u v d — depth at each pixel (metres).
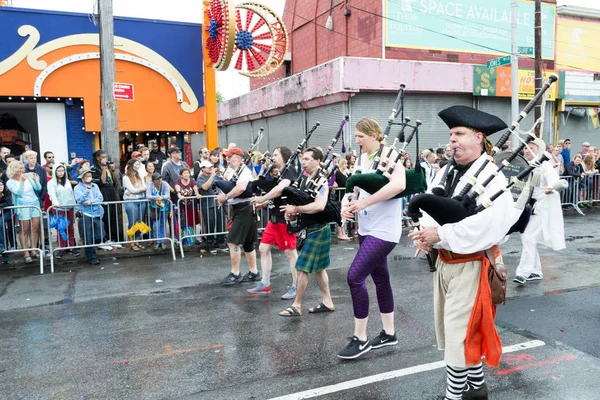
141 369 3.83
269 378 3.63
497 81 16.92
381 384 3.49
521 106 18.19
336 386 3.48
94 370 3.83
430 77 15.93
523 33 19.53
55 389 3.53
